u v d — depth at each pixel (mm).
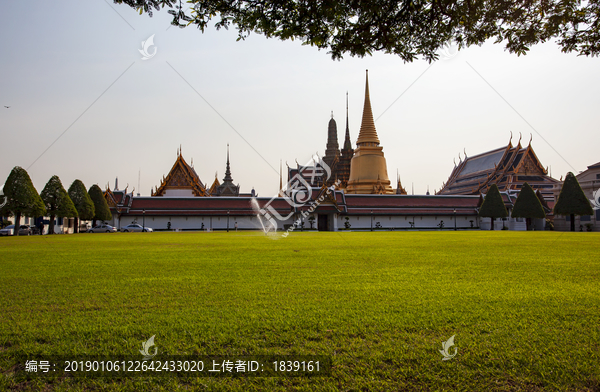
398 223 74500
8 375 4938
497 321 6684
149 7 6230
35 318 7082
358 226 73312
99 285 10133
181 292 9188
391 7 6586
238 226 70188
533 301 8047
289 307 7672
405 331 6234
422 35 7285
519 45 7473
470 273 11961
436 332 6184
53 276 11695
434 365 5031
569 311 7242
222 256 17750
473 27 7207
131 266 14055
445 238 34812
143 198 71375
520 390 4473
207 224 69688
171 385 4691
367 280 10727
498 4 6676
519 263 14469
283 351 5484
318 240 32188
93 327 6531
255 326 6508
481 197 76688
